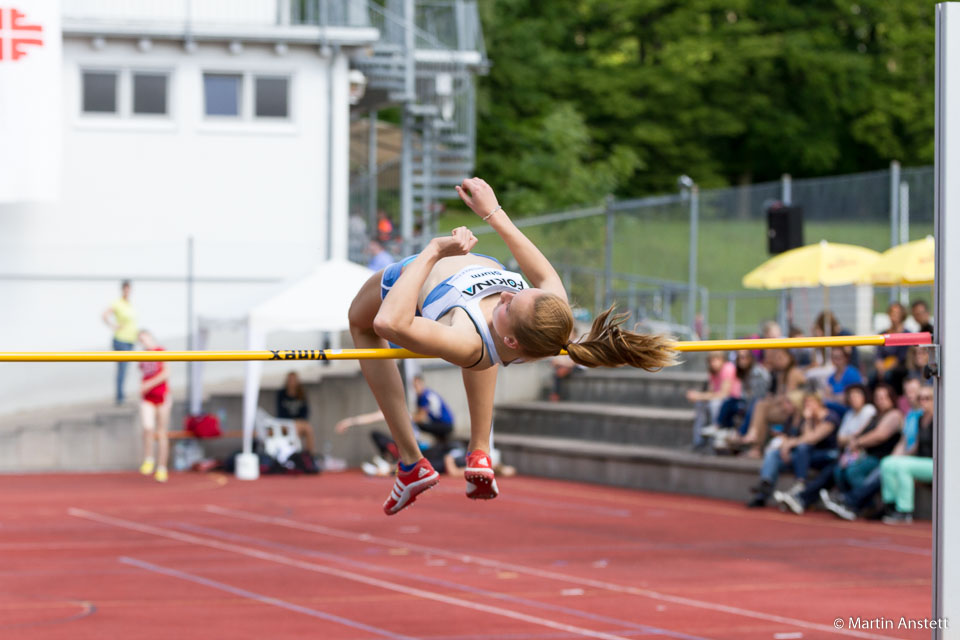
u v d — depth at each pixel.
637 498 41.41
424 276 11.61
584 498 41.44
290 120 56.47
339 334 54.66
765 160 117.25
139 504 39.25
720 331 52.12
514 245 12.75
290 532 33.19
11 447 49.34
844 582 25.92
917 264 38.25
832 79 113.19
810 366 42.78
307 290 45.22
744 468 39.94
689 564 28.17
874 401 35.72
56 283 53.56
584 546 30.91
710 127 111.81
